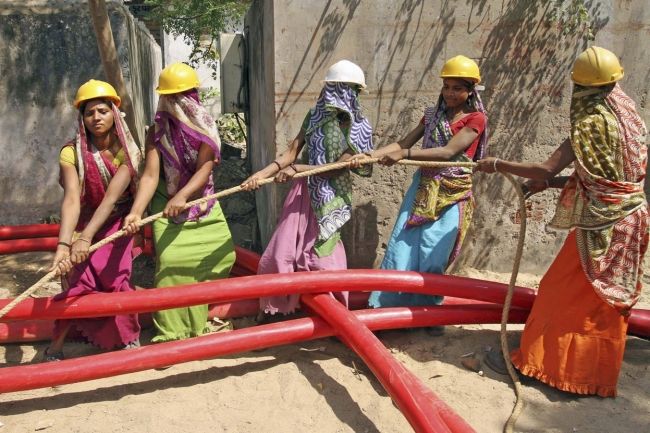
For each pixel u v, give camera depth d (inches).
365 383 142.3
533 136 193.5
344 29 175.9
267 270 159.0
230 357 152.5
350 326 138.3
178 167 148.6
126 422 125.1
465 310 159.0
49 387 132.6
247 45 316.2
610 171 129.7
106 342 149.1
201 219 153.9
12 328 153.7
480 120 153.9
